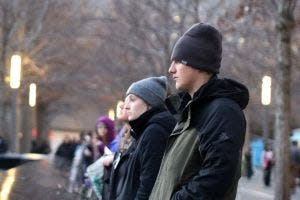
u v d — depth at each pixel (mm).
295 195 30266
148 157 5699
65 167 19312
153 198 4531
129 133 6863
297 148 31219
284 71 13930
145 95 6238
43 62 36344
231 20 21859
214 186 4047
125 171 6238
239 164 4238
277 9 14250
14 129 33125
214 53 4594
